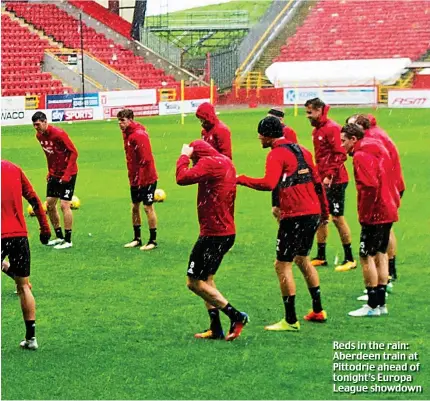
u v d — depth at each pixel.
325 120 10.28
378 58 49.75
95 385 6.60
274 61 51.03
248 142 26.05
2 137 29.03
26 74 41.03
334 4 52.25
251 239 12.20
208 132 10.78
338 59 50.47
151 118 37.19
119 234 12.78
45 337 7.80
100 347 7.51
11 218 7.30
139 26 47.69
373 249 8.33
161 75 46.38
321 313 8.19
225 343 7.59
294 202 7.82
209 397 6.36
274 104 44.59
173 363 7.08
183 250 11.65
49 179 11.85
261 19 51.66
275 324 8.01
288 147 7.88
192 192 16.97
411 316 8.38
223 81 48.69
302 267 8.12
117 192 17.02
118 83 43.16
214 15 57.94
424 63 45.91
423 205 14.84
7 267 7.36
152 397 6.36
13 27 43.75
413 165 19.98
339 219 10.35
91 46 45.84
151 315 8.50
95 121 36.12
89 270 10.47
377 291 8.41
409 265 10.59
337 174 10.26
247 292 9.32
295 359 7.15
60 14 46.41
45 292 9.41
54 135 11.55
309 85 46.31
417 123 31.52
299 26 52.12
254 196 16.12
